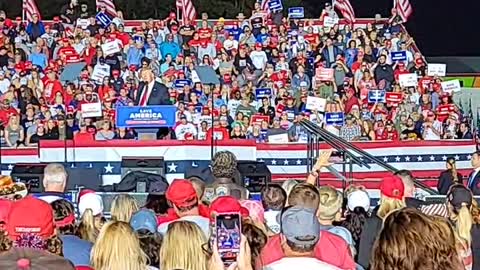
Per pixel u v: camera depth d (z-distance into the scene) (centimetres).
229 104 2445
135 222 770
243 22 2903
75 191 1639
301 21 2938
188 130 2242
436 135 2398
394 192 909
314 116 2405
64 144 1989
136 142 1992
